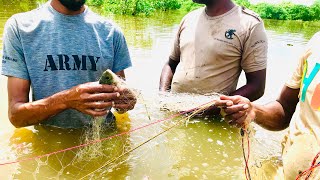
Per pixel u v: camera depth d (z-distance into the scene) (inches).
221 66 42.4
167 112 39.8
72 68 33.5
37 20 32.5
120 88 29.8
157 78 60.3
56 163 30.7
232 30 41.4
